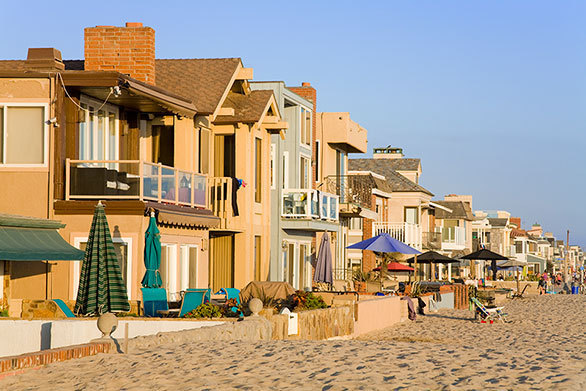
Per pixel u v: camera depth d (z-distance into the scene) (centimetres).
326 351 1673
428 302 4097
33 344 1950
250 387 1284
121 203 2439
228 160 3297
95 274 2092
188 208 2762
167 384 1309
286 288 2786
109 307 2094
